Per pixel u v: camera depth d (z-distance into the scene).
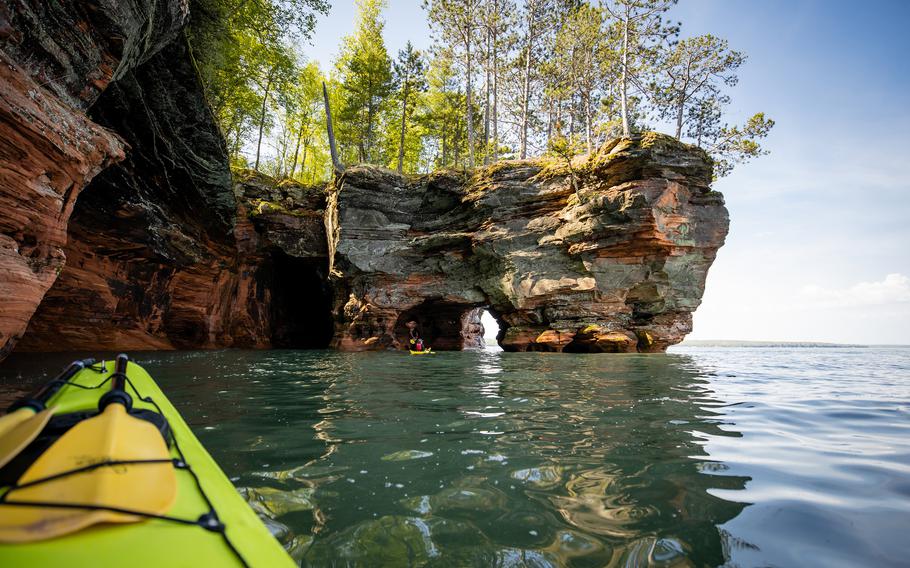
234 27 18.22
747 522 2.31
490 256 21.09
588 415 4.93
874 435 4.19
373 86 29.72
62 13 6.88
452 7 27.16
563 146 19.86
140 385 3.17
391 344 22.84
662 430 4.25
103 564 1.20
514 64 28.62
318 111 32.56
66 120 6.93
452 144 36.09
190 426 4.24
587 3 26.23
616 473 3.03
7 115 5.87
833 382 8.55
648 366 11.53
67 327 13.16
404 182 23.44
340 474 2.94
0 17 5.97
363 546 2.02
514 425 4.40
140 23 8.42
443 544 2.04
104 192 12.22
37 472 1.45
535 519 2.31
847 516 2.39
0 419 1.70
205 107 13.47
